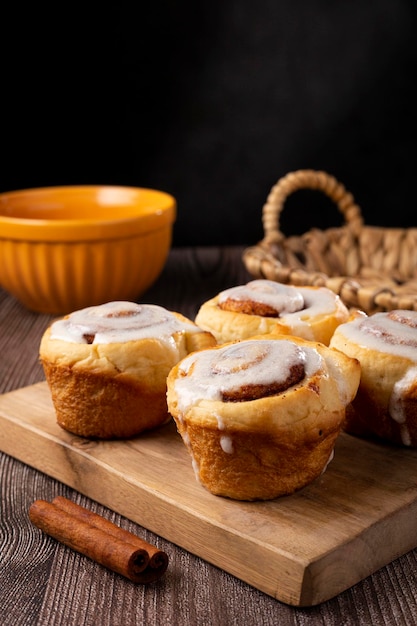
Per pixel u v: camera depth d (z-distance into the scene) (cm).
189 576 55
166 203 88
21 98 105
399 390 59
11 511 60
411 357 59
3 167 108
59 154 109
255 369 57
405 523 56
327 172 115
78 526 56
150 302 88
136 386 61
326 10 108
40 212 91
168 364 62
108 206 92
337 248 92
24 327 84
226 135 111
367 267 92
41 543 58
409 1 108
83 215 92
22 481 63
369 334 61
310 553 53
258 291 66
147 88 108
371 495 57
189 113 110
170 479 59
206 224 115
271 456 56
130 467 60
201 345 63
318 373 57
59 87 106
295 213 117
